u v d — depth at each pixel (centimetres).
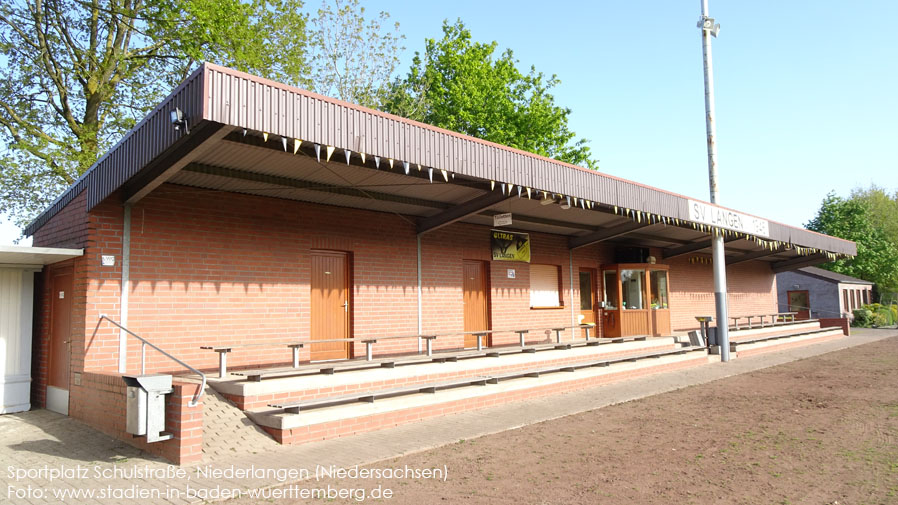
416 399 836
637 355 1356
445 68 2864
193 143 658
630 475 557
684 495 496
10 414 892
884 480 530
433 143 813
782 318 2822
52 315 939
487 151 891
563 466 592
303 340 1030
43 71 1667
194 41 1664
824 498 484
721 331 1570
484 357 1095
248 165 841
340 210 1119
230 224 960
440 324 1280
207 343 912
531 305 1544
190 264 906
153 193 878
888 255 4456
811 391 1055
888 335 2592
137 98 1783
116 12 1559
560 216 1392
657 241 1873
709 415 853
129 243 847
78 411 821
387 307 1182
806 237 1981
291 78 2052
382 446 680
